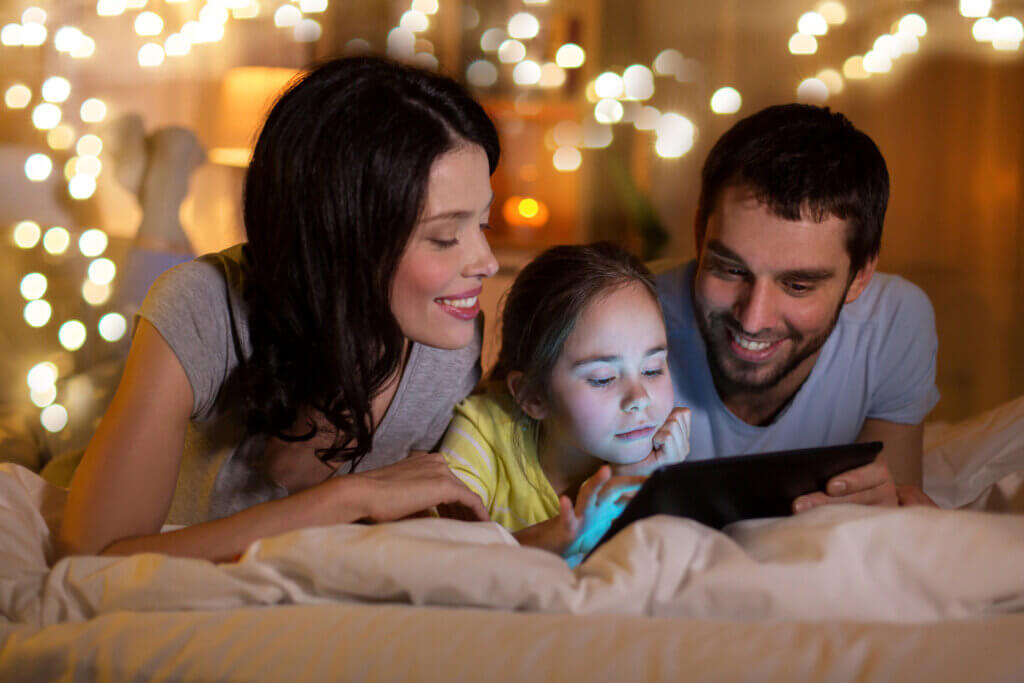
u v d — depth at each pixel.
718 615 0.58
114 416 0.80
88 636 0.59
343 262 0.82
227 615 0.59
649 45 3.42
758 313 0.97
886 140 3.54
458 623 0.56
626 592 0.59
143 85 2.92
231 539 0.72
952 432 1.35
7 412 1.68
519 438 0.96
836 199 0.93
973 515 0.62
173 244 2.26
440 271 0.83
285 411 0.88
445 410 1.01
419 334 0.86
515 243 3.04
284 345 0.86
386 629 0.56
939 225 3.55
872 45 3.46
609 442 0.90
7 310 2.03
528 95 3.26
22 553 0.70
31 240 2.14
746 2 3.43
